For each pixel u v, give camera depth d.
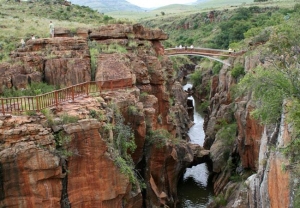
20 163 18.66
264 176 24.28
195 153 47.12
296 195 17.50
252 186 26.72
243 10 111.50
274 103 22.83
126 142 25.33
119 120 25.66
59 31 38.12
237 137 43.56
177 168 39.97
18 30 43.88
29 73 30.23
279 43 25.20
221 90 63.00
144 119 29.14
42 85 29.47
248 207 28.09
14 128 19.06
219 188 41.00
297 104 19.56
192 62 122.44
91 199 21.03
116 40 37.53
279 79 22.38
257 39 53.03
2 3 69.81
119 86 30.09
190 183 44.97
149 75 37.06
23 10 63.00
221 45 101.00
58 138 20.03
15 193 18.81
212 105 65.62
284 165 18.97
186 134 56.94
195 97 90.94
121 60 31.86
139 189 24.88
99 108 23.67
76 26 43.66
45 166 19.00
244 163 38.84
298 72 22.88
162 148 31.72
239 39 95.56
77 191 20.56
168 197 36.34
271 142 24.42
